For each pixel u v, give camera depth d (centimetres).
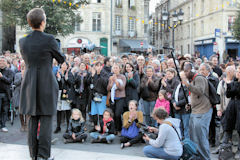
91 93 810
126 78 803
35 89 333
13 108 915
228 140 620
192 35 4209
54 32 1988
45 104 333
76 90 833
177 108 671
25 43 336
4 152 433
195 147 525
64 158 414
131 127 698
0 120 835
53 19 1906
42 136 337
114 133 780
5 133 807
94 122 814
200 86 536
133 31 3888
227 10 3338
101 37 3544
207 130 552
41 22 340
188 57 1009
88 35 3478
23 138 753
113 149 665
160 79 793
